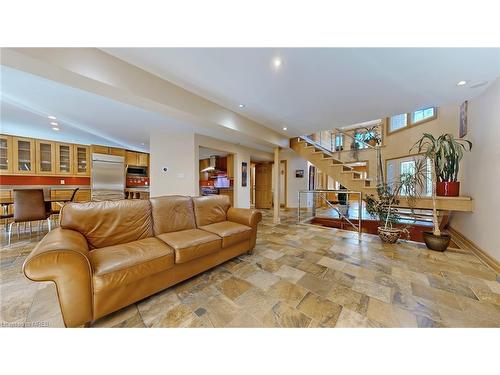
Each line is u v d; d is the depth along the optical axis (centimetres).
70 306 122
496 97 220
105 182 539
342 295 168
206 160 710
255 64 192
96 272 130
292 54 175
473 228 271
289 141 518
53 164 511
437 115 438
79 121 381
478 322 135
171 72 207
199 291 175
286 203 741
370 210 342
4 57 139
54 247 120
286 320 137
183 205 250
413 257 252
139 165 630
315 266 227
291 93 256
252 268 222
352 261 241
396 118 609
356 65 192
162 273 167
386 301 159
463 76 212
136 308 150
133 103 219
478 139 259
